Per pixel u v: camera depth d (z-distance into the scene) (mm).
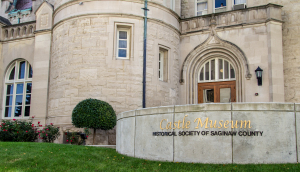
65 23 16578
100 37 15773
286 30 17391
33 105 18547
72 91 15648
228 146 8836
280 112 8883
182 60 18250
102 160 9750
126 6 16125
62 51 16516
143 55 15977
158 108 9812
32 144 11812
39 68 18750
